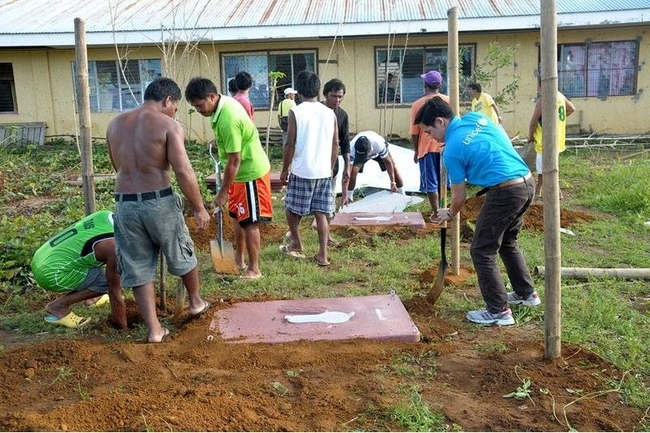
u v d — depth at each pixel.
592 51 15.99
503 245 4.73
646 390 3.54
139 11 17.03
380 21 15.11
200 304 4.61
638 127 16.23
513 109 16.30
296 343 4.12
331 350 4.02
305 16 15.94
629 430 3.15
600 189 9.39
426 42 16.06
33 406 3.37
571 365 3.83
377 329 4.29
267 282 5.52
